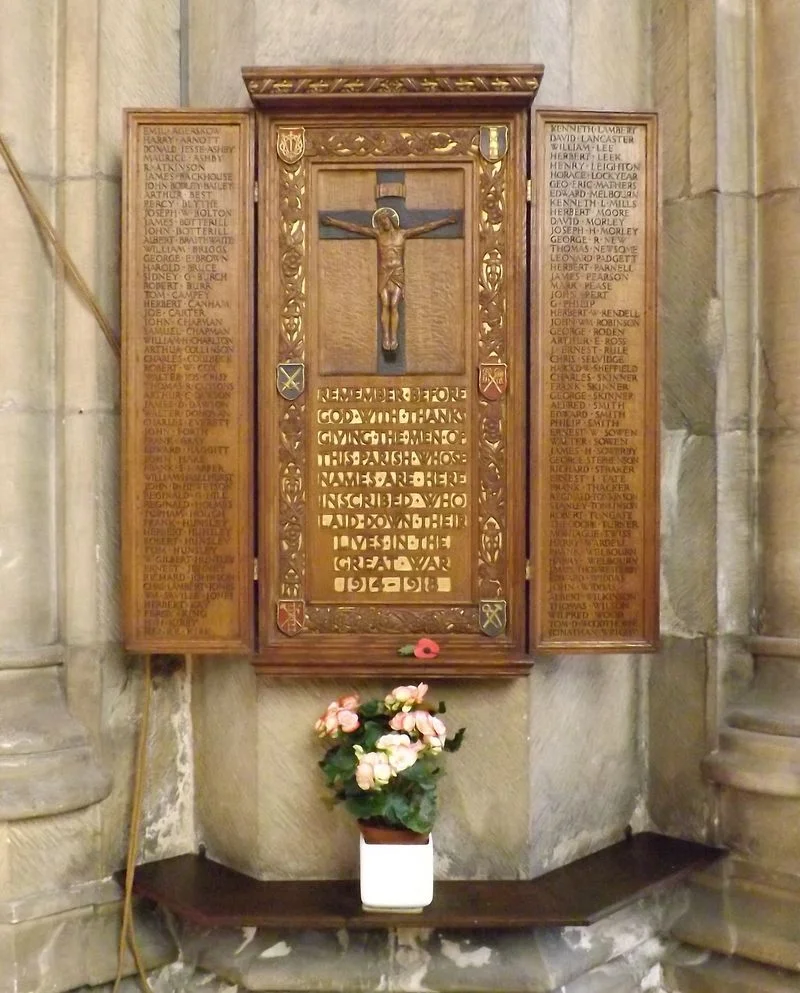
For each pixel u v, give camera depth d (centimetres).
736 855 259
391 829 224
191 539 240
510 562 239
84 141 248
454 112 238
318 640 239
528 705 245
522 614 238
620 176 242
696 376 267
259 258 239
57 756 239
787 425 259
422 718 222
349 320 242
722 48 263
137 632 240
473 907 226
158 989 248
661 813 274
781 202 260
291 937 238
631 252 242
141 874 251
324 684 248
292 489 241
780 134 261
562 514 241
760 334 266
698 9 265
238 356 240
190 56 267
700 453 266
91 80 248
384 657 236
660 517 250
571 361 241
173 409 240
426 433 241
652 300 242
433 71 231
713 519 264
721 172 263
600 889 237
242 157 239
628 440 242
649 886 238
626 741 273
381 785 216
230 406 240
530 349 239
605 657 267
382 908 224
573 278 241
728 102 264
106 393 250
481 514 240
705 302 265
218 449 240
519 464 239
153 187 239
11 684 240
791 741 247
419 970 230
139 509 240
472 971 229
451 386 241
